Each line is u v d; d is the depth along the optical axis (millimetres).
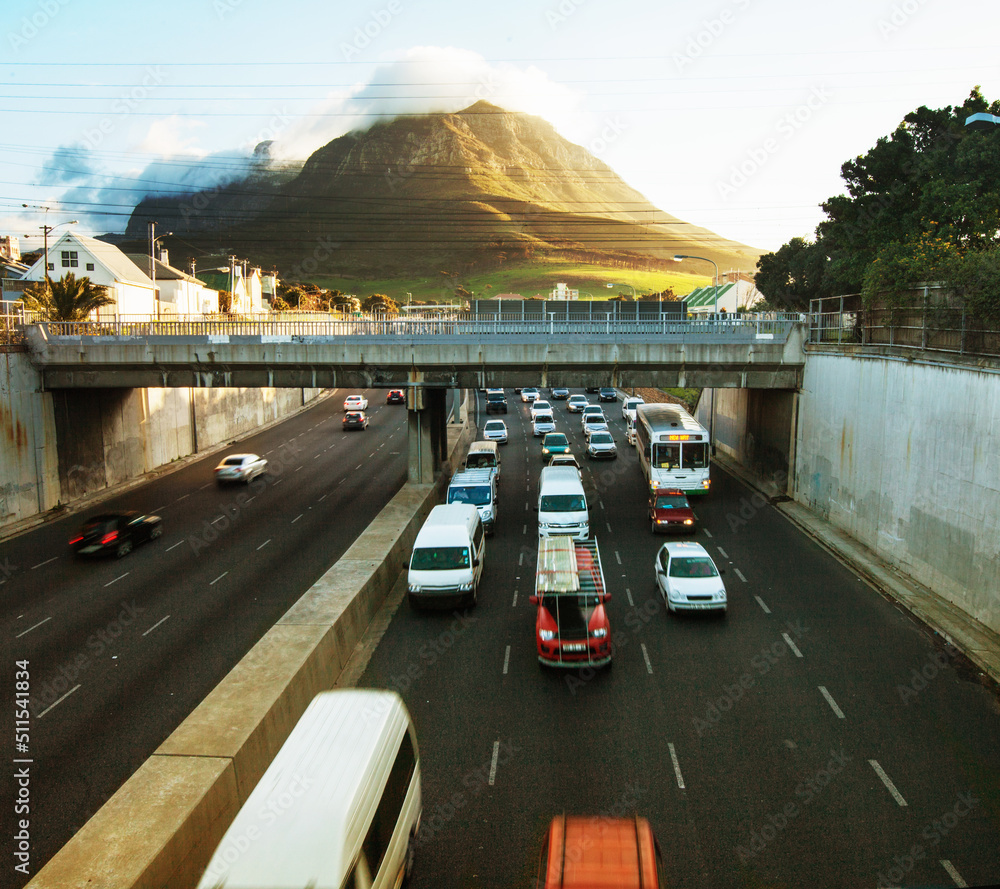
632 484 37781
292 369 34250
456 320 34875
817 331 31578
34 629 19672
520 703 15086
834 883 9688
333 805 8031
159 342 32938
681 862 10164
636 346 32844
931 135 37312
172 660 17422
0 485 29750
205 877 7328
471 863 10312
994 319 18578
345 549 26609
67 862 8688
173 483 39875
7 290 53406
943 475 19703
